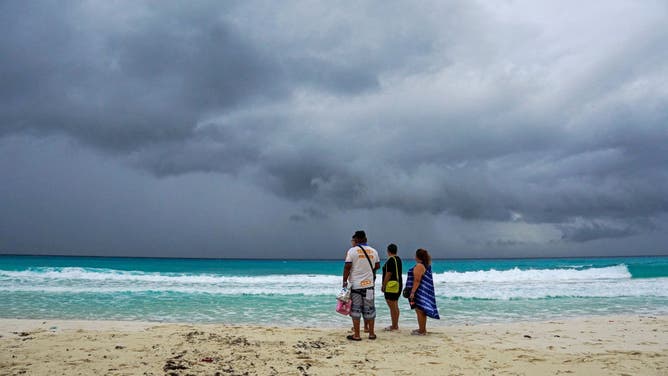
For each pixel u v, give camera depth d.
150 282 20.42
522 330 8.58
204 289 17.64
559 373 5.28
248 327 8.55
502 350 6.62
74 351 6.02
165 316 10.95
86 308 12.07
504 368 5.50
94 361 5.46
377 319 10.51
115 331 7.92
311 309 12.33
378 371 5.29
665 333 8.29
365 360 5.85
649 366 5.64
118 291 16.44
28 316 10.61
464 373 5.25
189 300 14.15
